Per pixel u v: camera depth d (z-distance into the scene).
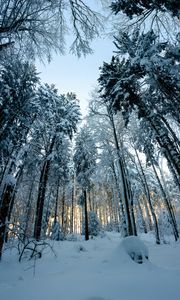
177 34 6.83
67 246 10.36
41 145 13.64
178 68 6.06
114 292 2.71
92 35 6.19
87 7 5.75
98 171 14.80
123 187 11.99
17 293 2.90
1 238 6.11
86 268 4.47
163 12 6.77
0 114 8.71
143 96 9.04
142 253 4.76
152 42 6.96
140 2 6.45
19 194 13.78
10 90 8.82
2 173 8.52
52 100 13.95
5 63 6.28
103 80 9.69
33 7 4.93
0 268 5.21
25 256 6.45
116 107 9.34
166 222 21.73
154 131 8.98
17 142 9.98
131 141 15.94
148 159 11.41
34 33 5.81
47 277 4.16
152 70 6.88
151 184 28.41
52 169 16.53
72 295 2.66
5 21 4.58
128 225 10.94
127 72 8.08
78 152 20.58
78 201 22.48
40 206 12.03
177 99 7.23
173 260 6.31
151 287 2.84
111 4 6.40
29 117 10.26
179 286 2.80
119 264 4.40
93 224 23.77
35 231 10.91
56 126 14.32
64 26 5.97
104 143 14.08
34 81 10.03
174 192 26.03
